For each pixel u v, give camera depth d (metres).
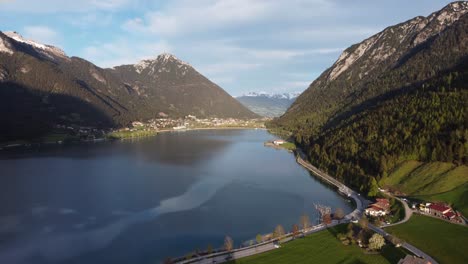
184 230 123.12
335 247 104.31
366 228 113.56
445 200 134.62
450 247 98.56
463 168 149.38
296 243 108.56
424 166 160.75
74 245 111.12
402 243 103.00
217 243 112.75
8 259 102.06
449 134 163.50
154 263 100.19
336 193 170.75
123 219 133.25
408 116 199.00
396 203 138.38
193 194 166.38
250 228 125.31
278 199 159.88
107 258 102.94
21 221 130.62
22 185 179.88
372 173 173.50
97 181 189.75
